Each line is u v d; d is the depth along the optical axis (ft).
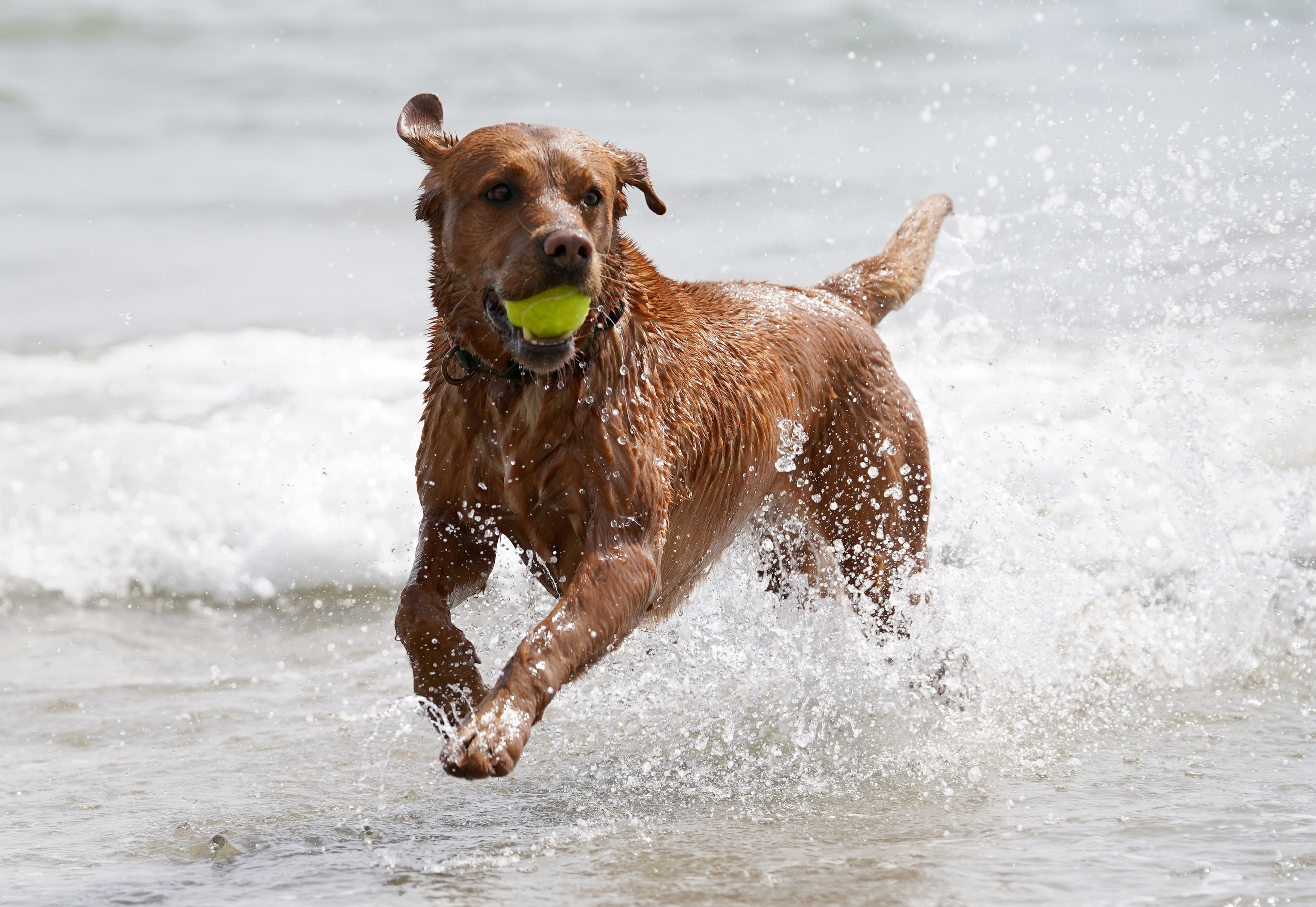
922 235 35.29
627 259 25.63
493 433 23.97
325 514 43.86
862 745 28.07
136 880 21.39
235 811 24.85
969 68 104.27
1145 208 64.95
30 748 29.19
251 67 105.70
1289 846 20.89
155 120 95.30
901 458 31.07
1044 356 51.90
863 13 116.78
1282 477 41.47
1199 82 95.04
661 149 85.46
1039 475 42.19
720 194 76.59
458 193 23.26
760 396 27.96
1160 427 45.14
